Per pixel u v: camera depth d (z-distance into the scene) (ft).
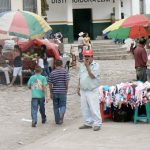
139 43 59.88
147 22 52.39
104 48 115.24
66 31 126.00
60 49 88.07
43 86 41.93
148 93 40.52
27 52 70.69
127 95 41.06
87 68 38.01
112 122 41.78
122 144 33.86
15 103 54.54
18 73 67.82
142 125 40.29
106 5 130.00
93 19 130.00
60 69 42.29
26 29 64.34
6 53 70.44
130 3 132.46
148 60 55.06
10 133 39.70
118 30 56.03
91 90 38.40
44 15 118.83
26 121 44.42
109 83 69.77
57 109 42.47
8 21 64.80
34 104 41.83
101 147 33.17
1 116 47.14
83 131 38.55
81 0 128.98
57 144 34.63
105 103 41.91
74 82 72.95
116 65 98.37
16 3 90.84
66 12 125.70
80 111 49.08
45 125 42.39
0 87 67.46
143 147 32.83
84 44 94.58
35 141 36.73
